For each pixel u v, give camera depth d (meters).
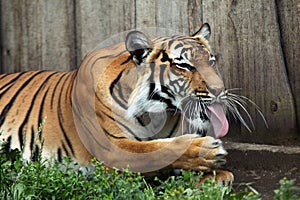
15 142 10.66
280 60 12.19
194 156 9.42
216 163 9.45
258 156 11.63
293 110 12.22
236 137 12.53
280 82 12.23
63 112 10.52
